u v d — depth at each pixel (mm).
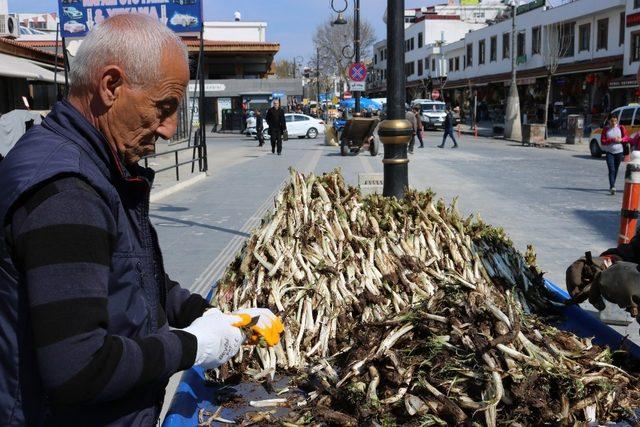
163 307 1761
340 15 23375
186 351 1521
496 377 1832
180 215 10016
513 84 33469
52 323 1243
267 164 18672
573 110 40438
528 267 3232
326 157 20891
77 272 1278
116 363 1327
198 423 2008
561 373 1887
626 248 2584
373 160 19375
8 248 1325
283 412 2059
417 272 2693
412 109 26906
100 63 1445
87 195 1344
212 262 6996
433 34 70625
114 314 1458
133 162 1605
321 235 2742
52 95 22562
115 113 1484
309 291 2531
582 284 2574
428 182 14109
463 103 61688
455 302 2107
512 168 17578
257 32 53438
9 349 1380
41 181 1301
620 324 4695
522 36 47156
